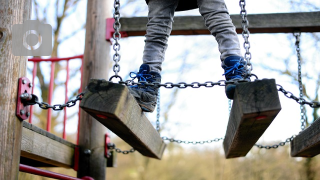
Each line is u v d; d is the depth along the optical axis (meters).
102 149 4.38
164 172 15.78
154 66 2.37
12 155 2.14
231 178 10.66
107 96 1.87
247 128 2.21
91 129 4.36
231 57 2.12
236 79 2.01
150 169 14.67
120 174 16.03
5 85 2.16
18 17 2.24
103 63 4.45
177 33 4.54
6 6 2.23
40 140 3.21
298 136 3.42
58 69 8.38
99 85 1.90
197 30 4.44
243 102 1.82
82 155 4.29
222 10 2.27
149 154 3.57
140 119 2.45
